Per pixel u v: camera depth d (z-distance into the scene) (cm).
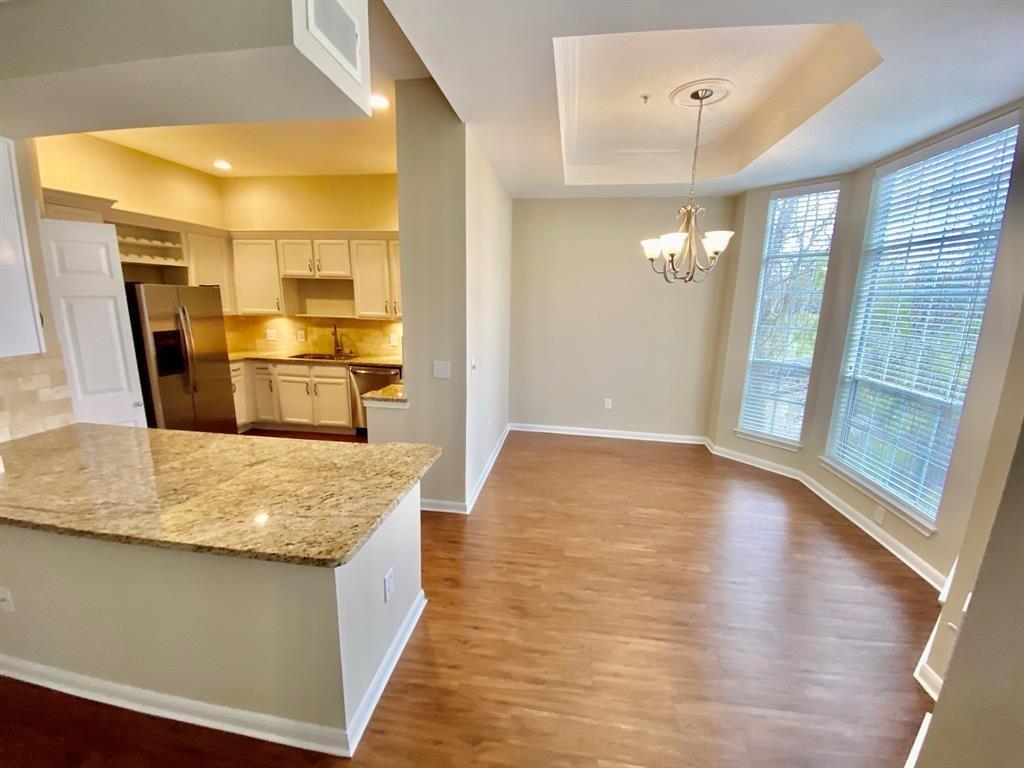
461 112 252
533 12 158
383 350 539
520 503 344
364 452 200
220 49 107
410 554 207
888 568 265
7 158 174
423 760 150
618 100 280
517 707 170
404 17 161
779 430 410
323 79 122
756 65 237
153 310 378
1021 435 63
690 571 259
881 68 191
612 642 204
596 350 500
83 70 116
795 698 177
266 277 510
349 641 150
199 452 199
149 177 425
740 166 348
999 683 65
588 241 478
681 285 469
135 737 154
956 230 253
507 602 230
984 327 229
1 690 169
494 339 409
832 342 358
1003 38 167
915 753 152
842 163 322
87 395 282
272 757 149
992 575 66
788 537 299
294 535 131
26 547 157
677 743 158
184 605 150
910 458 279
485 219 340
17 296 181
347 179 493
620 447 477
